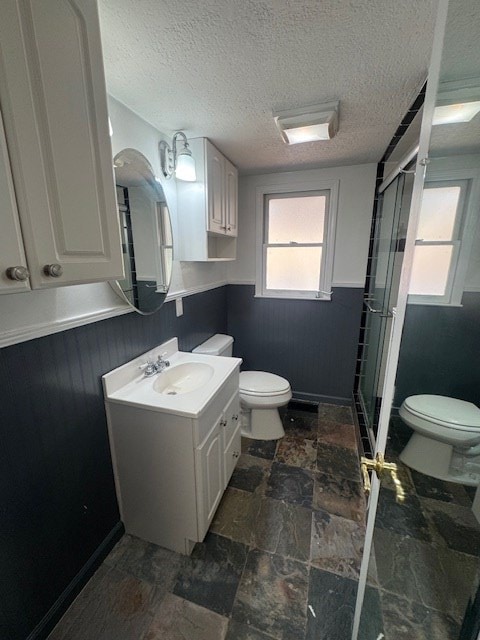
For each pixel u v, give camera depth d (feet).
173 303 6.16
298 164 7.27
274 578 4.07
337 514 5.09
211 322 8.21
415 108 4.50
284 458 6.55
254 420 7.27
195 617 3.63
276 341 9.20
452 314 2.87
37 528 3.34
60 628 3.55
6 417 2.94
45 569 3.45
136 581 4.04
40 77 2.03
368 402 7.58
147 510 4.51
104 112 2.61
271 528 4.83
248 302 9.17
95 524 4.23
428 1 2.59
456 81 2.32
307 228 8.29
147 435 4.19
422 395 2.94
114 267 2.86
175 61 3.37
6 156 1.86
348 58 3.35
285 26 2.87
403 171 5.19
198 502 4.16
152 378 4.93
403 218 5.47
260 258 8.73
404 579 3.10
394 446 3.02
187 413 3.85
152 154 5.08
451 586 2.52
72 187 2.36
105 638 3.45
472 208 2.77
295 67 3.51
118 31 2.89
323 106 4.35
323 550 4.46
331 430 7.64
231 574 4.12
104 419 4.32
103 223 2.70
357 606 3.00
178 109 4.48
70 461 3.75
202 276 7.48
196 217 5.88
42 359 3.31
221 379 4.88
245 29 2.90
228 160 6.79
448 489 2.66
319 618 3.60
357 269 8.03
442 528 2.69
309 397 9.21
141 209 4.80
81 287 3.82
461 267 2.82
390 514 3.21
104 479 4.36
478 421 2.57
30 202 2.03
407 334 2.90
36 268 2.10
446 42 2.22
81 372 3.87
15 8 1.84
